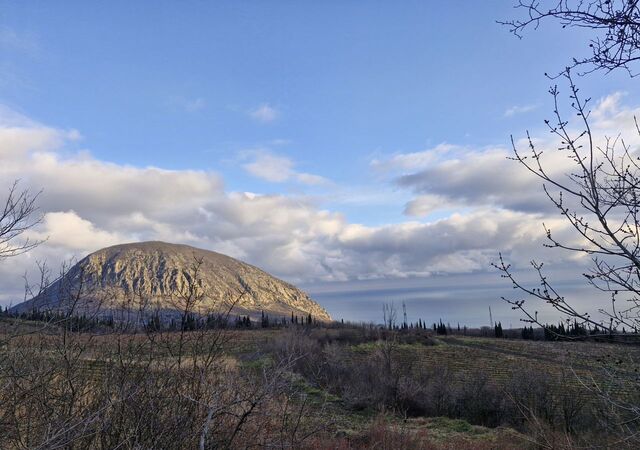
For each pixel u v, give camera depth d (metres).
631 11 2.75
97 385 4.14
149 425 4.16
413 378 27.45
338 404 20.02
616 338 3.10
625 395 3.19
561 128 3.07
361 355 35.44
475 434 18.31
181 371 4.39
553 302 3.17
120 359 4.31
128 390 4.10
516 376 22.67
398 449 13.70
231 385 4.37
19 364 4.14
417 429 18.30
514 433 17.48
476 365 37.81
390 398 24.00
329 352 25.20
